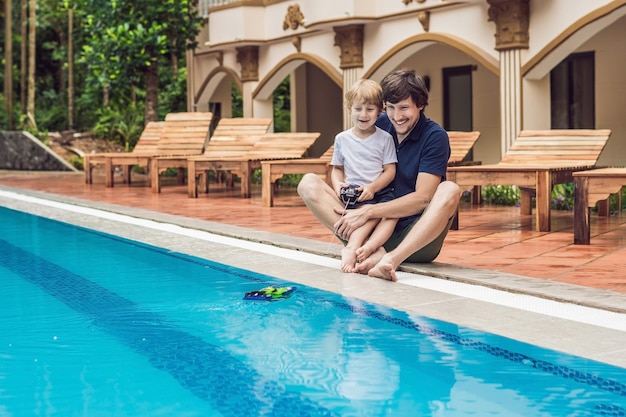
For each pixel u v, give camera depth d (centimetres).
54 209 1120
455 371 344
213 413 299
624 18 1410
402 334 408
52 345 400
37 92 3094
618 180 689
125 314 469
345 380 335
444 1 1302
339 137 598
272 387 328
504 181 816
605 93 1450
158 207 1116
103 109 2686
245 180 1264
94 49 1941
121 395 320
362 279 553
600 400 305
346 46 1537
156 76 1953
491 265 604
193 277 590
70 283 575
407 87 557
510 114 1239
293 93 2041
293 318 449
